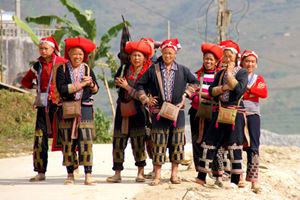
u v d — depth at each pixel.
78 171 16.38
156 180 15.00
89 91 15.21
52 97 15.45
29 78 15.78
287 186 17.75
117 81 15.24
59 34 36.75
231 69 14.44
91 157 15.24
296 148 22.70
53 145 15.62
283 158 21.52
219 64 15.09
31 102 32.84
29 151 23.86
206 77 15.09
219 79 14.63
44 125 15.70
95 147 23.75
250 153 15.20
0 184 15.73
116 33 36.47
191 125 15.51
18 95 32.94
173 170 15.08
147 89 15.11
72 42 15.03
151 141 15.83
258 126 15.19
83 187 14.98
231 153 14.80
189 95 15.02
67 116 15.02
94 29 36.66
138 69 15.24
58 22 37.00
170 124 14.94
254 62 15.09
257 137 15.19
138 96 14.95
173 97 14.85
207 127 15.15
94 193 14.34
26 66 52.22
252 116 15.14
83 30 36.81
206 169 14.75
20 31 52.22
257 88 15.01
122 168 15.70
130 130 15.57
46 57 15.50
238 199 14.07
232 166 14.84
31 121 31.91
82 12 36.47
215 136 14.72
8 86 33.38
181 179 15.49
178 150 15.00
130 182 15.69
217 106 14.88
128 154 21.28
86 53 15.19
